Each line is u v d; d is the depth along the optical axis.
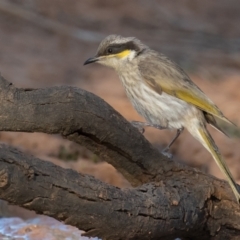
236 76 23.33
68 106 9.73
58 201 9.08
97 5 29.77
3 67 22.39
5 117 9.38
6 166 8.63
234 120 19.56
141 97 13.12
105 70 23.50
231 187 10.98
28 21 26.83
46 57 23.94
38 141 16.84
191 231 10.71
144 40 26.94
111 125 10.12
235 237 11.16
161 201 10.17
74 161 16.20
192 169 10.92
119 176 14.91
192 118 12.73
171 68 13.12
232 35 28.50
